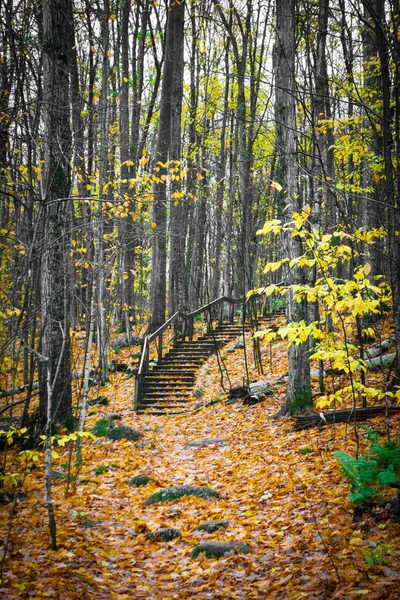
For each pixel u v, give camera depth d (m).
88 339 8.23
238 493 6.91
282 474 7.12
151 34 21.73
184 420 12.36
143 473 8.27
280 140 9.83
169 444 10.30
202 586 4.44
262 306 23.59
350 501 5.46
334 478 6.32
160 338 16.94
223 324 20.61
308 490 6.21
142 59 22.31
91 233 9.31
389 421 8.02
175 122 20.02
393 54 5.39
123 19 19.92
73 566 4.81
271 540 5.17
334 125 9.99
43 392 10.12
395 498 5.09
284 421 9.85
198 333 20.73
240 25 20.41
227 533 5.56
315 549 4.67
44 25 8.95
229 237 19.81
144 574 4.89
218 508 6.36
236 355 17.05
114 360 18.05
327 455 7.37
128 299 22.27
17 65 7.58
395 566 3.98
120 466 8.66
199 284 25.95
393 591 3.65
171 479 7.95
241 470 7.89
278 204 9.88
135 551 5.40
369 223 10.39
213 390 14.29
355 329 13.55
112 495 7.25
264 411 11.05
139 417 13.12
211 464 8.49
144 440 10.38
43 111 8.11
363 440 7.47
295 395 10.12
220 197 23.98
